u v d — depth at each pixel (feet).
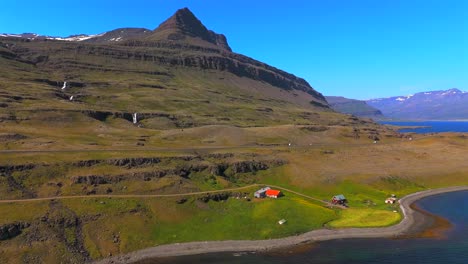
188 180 477.77
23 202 378.12
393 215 439.22
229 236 383.86
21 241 335.47
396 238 381.40
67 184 419.33
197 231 389.80
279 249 360.28
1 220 345.51
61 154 480.64
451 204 495.41
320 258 340.59
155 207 410.31
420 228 407.44
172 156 517.55
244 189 474.49
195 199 433.48
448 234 389.80
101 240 358.64
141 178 453.58
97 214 383.04
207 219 409.49
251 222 407.44
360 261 332.60
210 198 442.09
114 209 394.32
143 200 416.05
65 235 353.10
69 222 365.81
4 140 522.88
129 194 424.87
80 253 340.18
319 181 538.06
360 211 453.99
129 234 371.15
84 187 419.74
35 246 333.83
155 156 506.48
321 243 372.17
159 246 363.97
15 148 497.46
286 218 416.26
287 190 506.89
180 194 437.58
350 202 488.44
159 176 465.47
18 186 402.52
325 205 468.34
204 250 359.25
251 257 344.69
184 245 366.63
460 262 325.83
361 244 367.66
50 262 323.78
